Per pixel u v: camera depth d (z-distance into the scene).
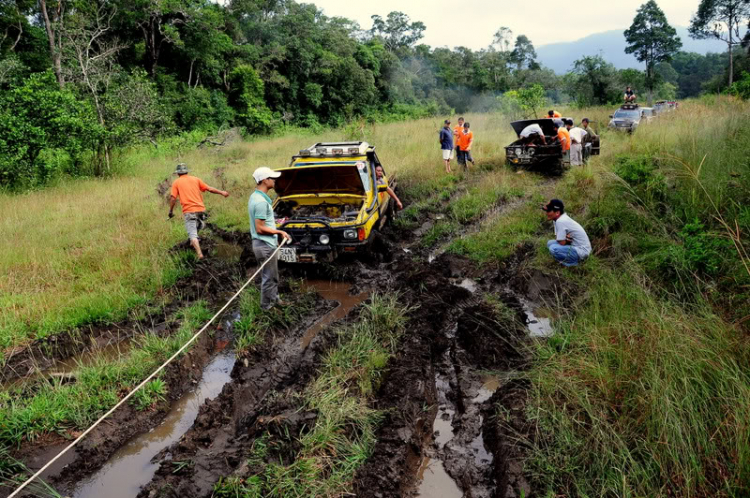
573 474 3.40
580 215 8.45
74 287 7.13
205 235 9.48
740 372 3.63
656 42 54.97
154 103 19.53
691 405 3.43
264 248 6.16
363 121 24.98
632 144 13.13
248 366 5.27
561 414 3.80
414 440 4.06
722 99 22.62
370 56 48.53
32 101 13.73
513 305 6.11
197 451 4.05
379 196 8.98
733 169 7.62
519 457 3.66
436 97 63.19
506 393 4.43
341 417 4.07
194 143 22.34
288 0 43.53
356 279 7.40
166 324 6.12
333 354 5.04
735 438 3.22
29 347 5.62
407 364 4.96
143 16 29.19
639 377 3.86
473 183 12.75
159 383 4.84
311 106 40.78
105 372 4.95
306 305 6.58
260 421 4.09
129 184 13.77
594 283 5.99
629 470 3.28
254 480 3.48
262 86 35.00
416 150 16.28
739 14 50.38
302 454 3.72
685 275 5.45
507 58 76.88
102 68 20.17
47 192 13.18
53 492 3.58
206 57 32.62
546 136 13.99
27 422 4.26
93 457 4.08
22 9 25.23
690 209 7.05
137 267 7.65
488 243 8.16
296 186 8.50
